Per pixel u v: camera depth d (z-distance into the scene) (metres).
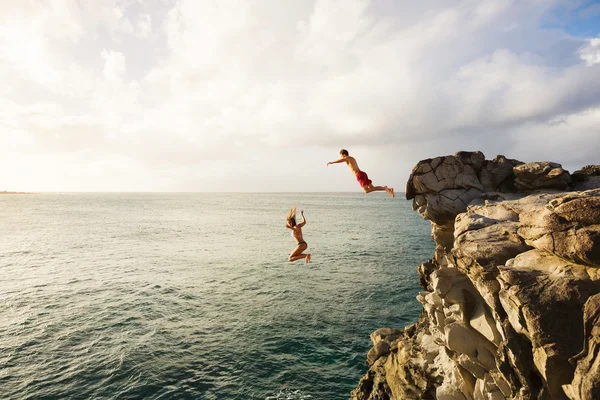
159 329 26.70
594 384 5.27
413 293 35.31
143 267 47.59
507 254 8.27
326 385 19.67
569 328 6.12
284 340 24.94
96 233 83.44
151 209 190.50
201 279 41.25
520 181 12.50
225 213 162.75
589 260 6.39
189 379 20.05
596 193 7.13
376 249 59.66
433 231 13.87
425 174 13.27
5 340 24.38
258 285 38.59
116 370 20.75
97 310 30.64
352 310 30.86
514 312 7.14
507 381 7.78
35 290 36.12
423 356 13.65
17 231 85.12
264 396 18.64
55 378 19.86
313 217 128.38
